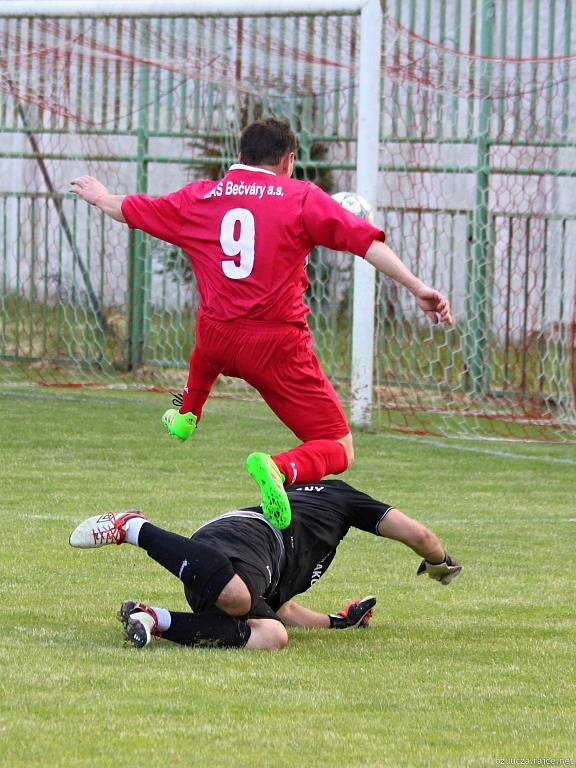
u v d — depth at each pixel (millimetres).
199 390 19766
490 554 23703
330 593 20750
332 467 18734
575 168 45031
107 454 33406
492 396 44906
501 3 46656
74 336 52125
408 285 17797
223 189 18703
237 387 47562
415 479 31484
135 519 17266
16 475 30188
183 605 19188
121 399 44000
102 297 50375
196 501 27547
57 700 14102
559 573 22250
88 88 50344
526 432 39906
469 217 46250
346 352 49375
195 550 16797
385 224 47281
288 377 18750
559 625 18750
